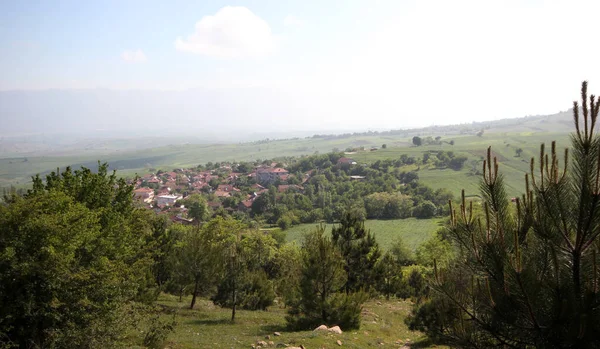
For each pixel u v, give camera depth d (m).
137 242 20.70
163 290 31.66
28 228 10.86
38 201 11.92
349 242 24.61
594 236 5.64
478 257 6.64
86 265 12.84
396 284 32.06
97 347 11.52
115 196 20.31
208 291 26.73
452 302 7.43
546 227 6.10
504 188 6.85
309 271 18.08
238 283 22.98
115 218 17.59
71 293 11.31
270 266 46.50
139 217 21.25
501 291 6.37
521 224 6.73
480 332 6.89
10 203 11.80
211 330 18.98
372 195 108.56
